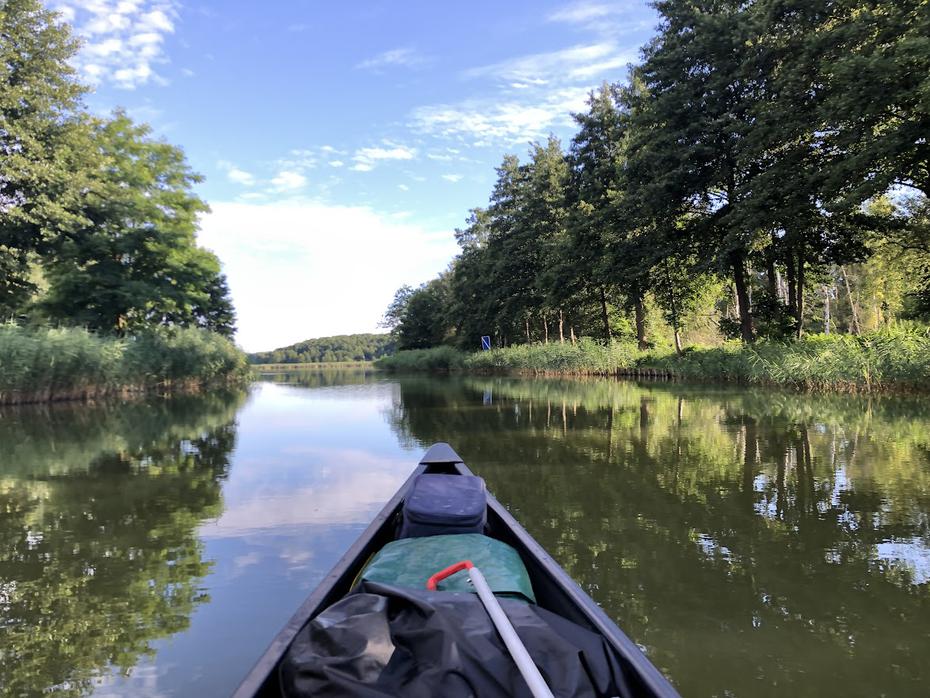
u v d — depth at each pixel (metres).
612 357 28.44
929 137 14.42
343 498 6.22
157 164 27.05
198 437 10.99
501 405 15.75
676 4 21.55
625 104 25.36
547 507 5.58
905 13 14.39
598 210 26.03
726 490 6.08
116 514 5.66
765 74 19.36
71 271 23.02
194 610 3.57
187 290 27.98
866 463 7.13
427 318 65.44
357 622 1.92
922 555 4.23
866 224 19.16
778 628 3.21
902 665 2.85
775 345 18.83
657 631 3.19
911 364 13.93
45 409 16.52
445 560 2.85
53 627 3.37
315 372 71.69
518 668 1.77
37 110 19.98
